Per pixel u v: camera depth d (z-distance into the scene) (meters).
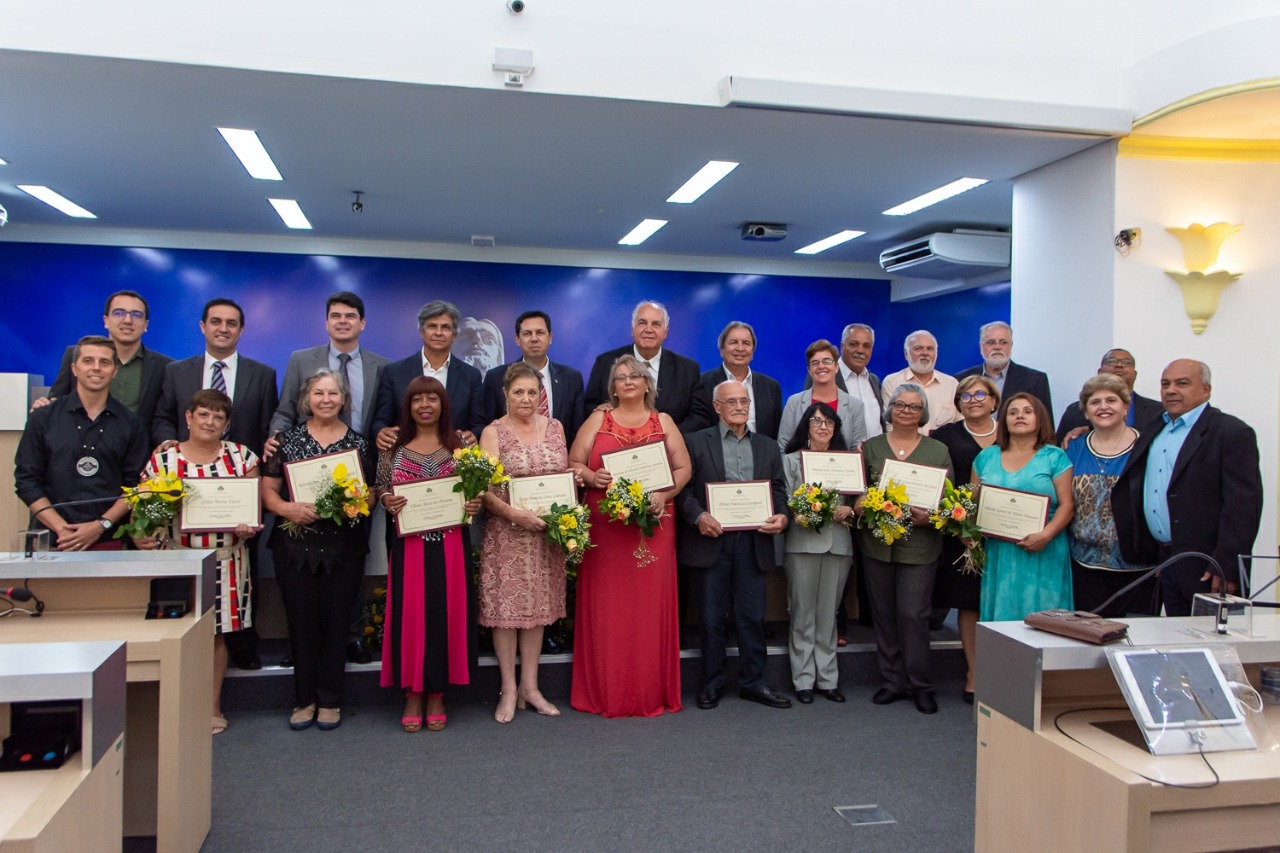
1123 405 3.72
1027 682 2.03
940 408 5.49
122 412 3.79
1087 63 5.07
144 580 2.83
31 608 2.73
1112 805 1.76
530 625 3.86
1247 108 4.64
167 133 5.27
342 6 4.25
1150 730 1.89
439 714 3.83
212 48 4.12
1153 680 1.97
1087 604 3.88
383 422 4.20
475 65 4.38
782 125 5.00
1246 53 4.40
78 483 3.61
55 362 8.46
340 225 8.26
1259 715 2.01
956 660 4.73
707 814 3.02
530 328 4.52
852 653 4.59
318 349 4.51
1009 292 8.78
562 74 4.48
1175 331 5.18
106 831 1.86
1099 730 2.05
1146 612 3.84
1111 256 5.14
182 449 3.68
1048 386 5.13
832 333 10.36
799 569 4.21
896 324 10.57
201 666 2.69
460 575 3.76
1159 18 4.90
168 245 8.66
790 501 4.03
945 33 4.91
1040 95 5.02
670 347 9.87
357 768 3.39
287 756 3.51
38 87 4.45
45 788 1.70
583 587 4.11
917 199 7.03
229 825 2.90
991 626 2.21
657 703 4.05
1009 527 3.87
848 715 4.07
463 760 3.48
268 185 6.68
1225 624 2.24
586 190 6.78
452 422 4.30
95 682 1.79
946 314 9.86
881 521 3.93
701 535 4.12
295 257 8.93
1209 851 1.79
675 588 4.12
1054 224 5.69
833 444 4.30
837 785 3.28
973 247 8.16
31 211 7.72
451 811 3.03
